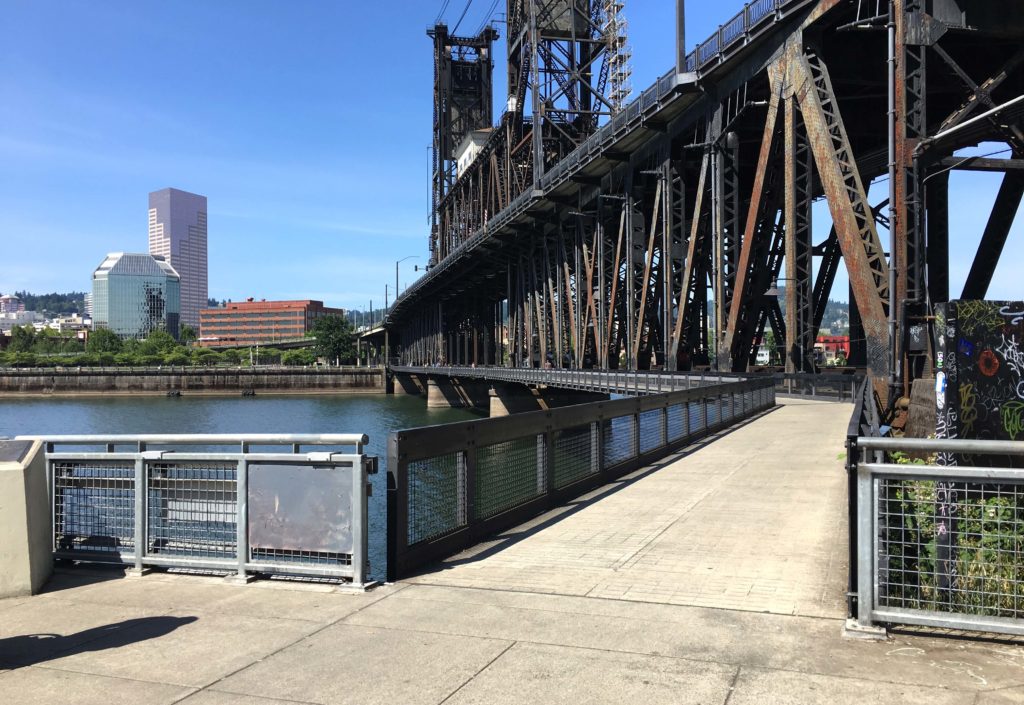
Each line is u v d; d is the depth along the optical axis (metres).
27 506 6.70
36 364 192.75
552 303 66.75
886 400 24.72
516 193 77.38
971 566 5.41
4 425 73.69
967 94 26.47
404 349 171.25
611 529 8.91
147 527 7.45
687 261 41.81
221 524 7.28
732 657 4.85
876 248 26.92
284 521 6.98
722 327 38.00
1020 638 5.04
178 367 174.00
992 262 30.11
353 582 6.63
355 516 6.67
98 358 197.88
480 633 5.42
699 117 40.59
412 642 5.27
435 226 135.88
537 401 76.19
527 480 9.88
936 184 30.28
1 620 5.94
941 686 4.32
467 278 99.88
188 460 7.36
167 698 4.43
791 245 32.53
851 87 35.16
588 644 5.15
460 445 8.23
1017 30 23.56
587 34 71.88
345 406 109.06
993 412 6.63
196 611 6.09
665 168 44.53
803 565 7.07
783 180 36.47
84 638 5.48
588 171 54.41
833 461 13.71
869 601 5.16
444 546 7.78
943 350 6.71
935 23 23.22
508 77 80.06
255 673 4.78
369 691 4.47
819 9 29.52
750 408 25.27
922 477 5.02
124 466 7.66
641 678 4.56
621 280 55.53
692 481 12.13
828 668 4.62
